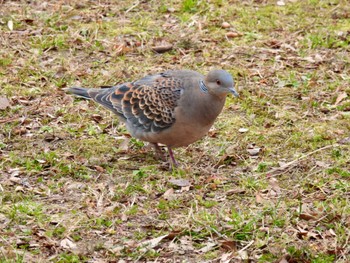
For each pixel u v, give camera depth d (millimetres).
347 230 10508
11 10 17734
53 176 11891
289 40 16781
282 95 14586
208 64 15805
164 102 11938
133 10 18078
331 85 14844
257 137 13117
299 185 11703
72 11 17766
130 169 12180
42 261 9836
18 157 12438
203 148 12820
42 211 10938
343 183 11711
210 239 10336
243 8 18188
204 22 17438
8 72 15211
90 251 10070
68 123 13531
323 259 9938
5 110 13828
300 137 13078
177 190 11555
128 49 16219
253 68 15633
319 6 18344
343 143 12914
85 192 11477
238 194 11469
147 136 12219
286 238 10336
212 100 11680
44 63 15633
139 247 10125
